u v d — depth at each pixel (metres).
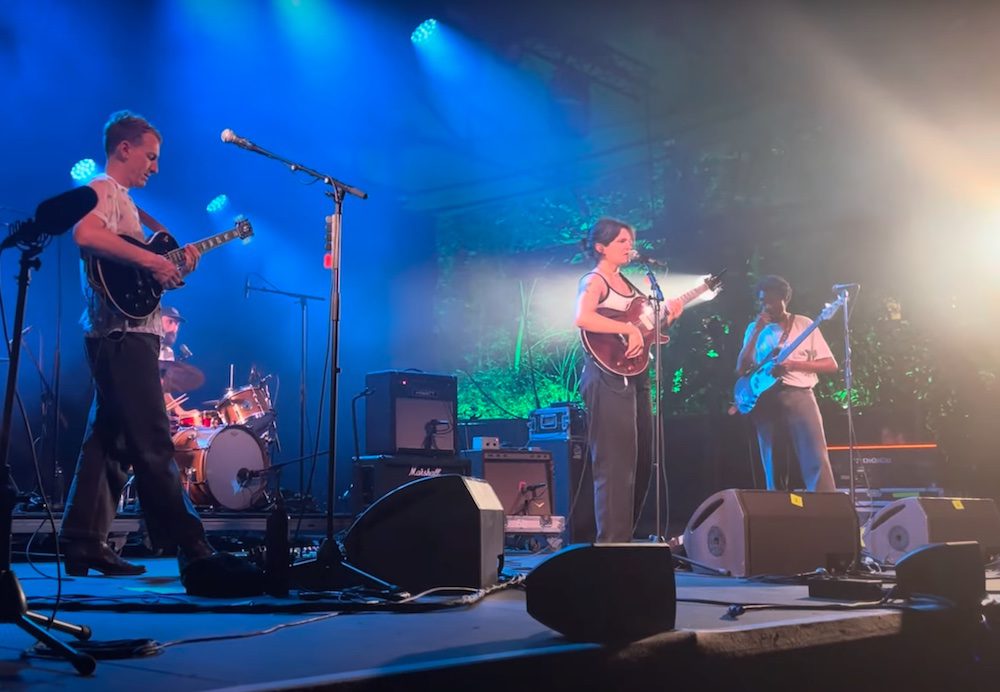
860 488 6.98
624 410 4.51
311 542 5.11
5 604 2.06
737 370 5.91
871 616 2.90
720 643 2.46
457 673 1.97
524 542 7.30
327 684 1.78
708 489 8.01
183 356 7.42
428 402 6.99
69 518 3.90
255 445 6.46
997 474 7.14
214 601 3.11
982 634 3.25
